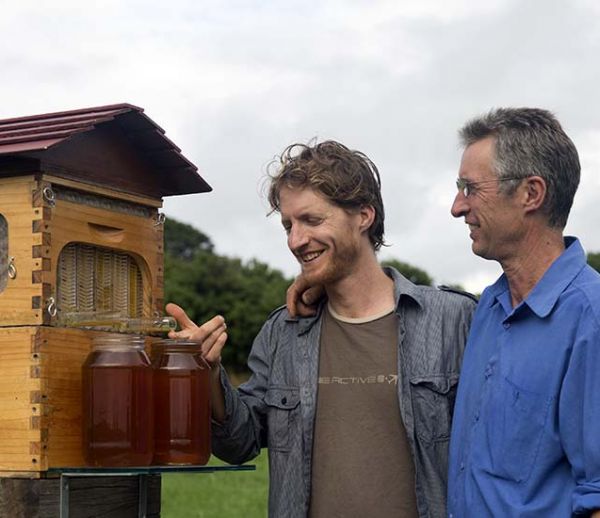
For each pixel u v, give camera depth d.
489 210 2.30
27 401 2.33
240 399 2.59
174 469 2.30
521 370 2.23
